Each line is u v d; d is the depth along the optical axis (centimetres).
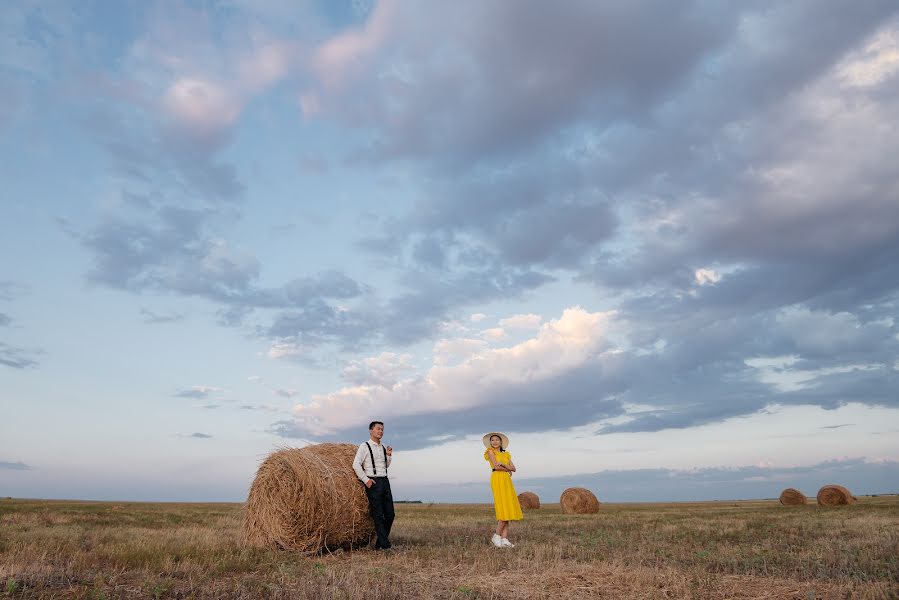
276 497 1135
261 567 905
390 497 1173
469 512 2998
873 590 695
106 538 1291
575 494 3141
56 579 774
